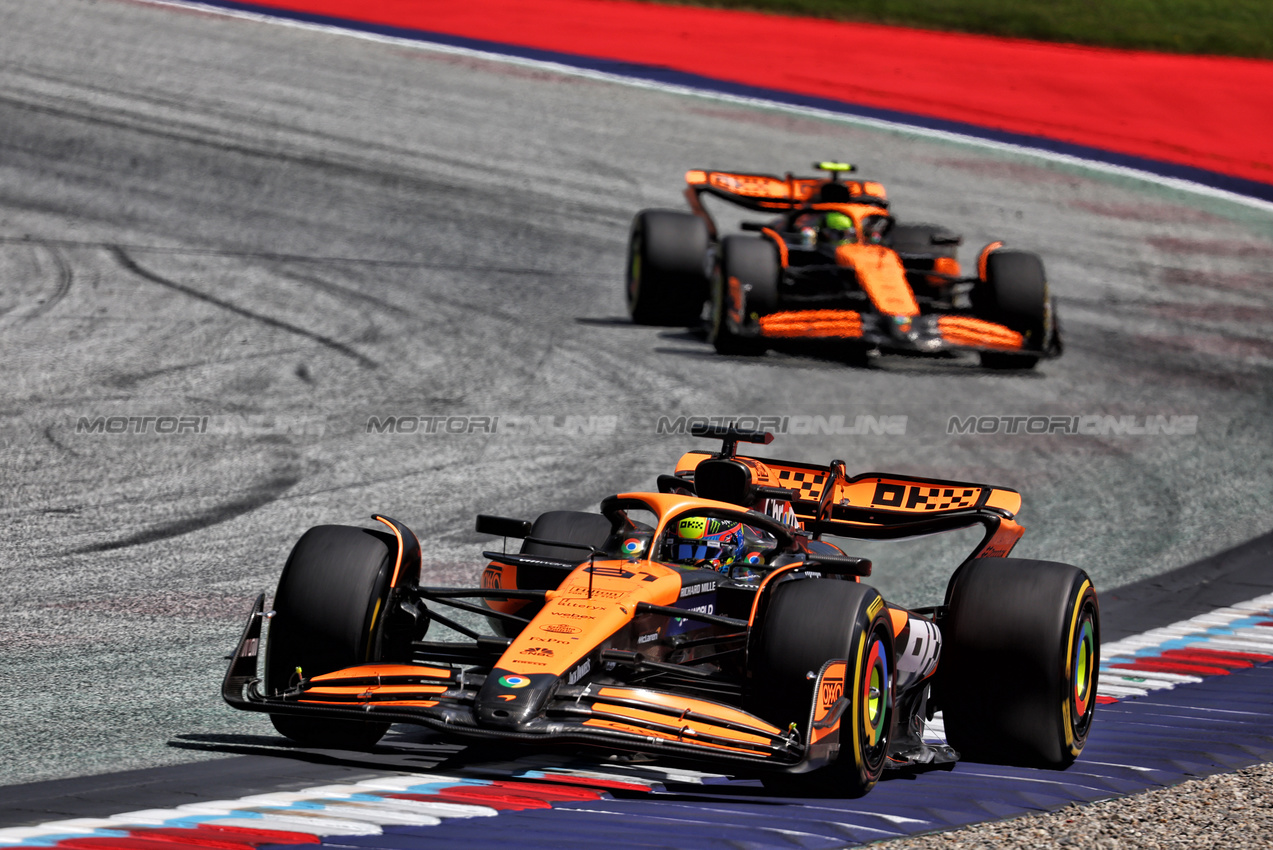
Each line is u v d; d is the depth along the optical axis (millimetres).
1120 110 115062
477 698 19578
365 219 79812
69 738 22859
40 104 96875
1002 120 111000
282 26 122625
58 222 75812
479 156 94000
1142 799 21375
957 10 140375
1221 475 47406
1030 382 56906
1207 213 93000
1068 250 82750
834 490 27891
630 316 64750
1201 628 33438
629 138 100250
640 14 134875
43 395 49469
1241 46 133625
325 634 21250
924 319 54500
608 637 21094
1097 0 145500
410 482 42188
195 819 18562
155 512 38562
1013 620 23031
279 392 51219
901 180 94500
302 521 38312
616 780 21344
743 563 24453
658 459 45281
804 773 19281
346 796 19859
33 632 28969
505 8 134125
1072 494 44531
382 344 58188
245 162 88938
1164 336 66812
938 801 21156
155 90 102562
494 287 68625
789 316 55125
